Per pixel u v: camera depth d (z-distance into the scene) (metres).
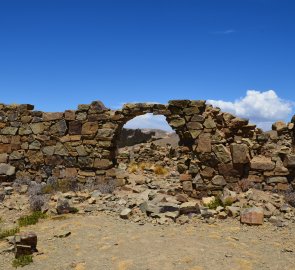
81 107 19.50
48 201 16.33
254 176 16.62
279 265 9.59
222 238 11.68
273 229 12.64
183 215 14.00
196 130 17.31
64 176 19.62
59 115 19.94
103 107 19.23
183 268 9.22
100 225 13.02
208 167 17.03
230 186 16.70
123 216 13.83
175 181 21.31
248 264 9.54
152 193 16.72
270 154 17.30
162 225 13.01
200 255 10.05
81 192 18.02
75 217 14.13
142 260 9.74
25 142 20.56
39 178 20.17
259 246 11.04
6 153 20.83
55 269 9.46
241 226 12.98
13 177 20.58
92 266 9.54
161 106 17.91
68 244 11.18
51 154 20.00
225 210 14.41
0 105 21.14
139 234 11.94
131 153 31.55
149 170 25.25
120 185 18.67
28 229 12.83
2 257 10.32
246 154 16.50
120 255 10.16
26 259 9.95
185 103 17.53
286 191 16.11
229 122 17.83
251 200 15.13
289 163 16.14
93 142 19.25
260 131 19.55
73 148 19.59
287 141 18.03
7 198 17.41
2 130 20.94
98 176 19.12
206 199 15.85
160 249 10.52
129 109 18.38
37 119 20.41
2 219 14.39
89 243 11.23
